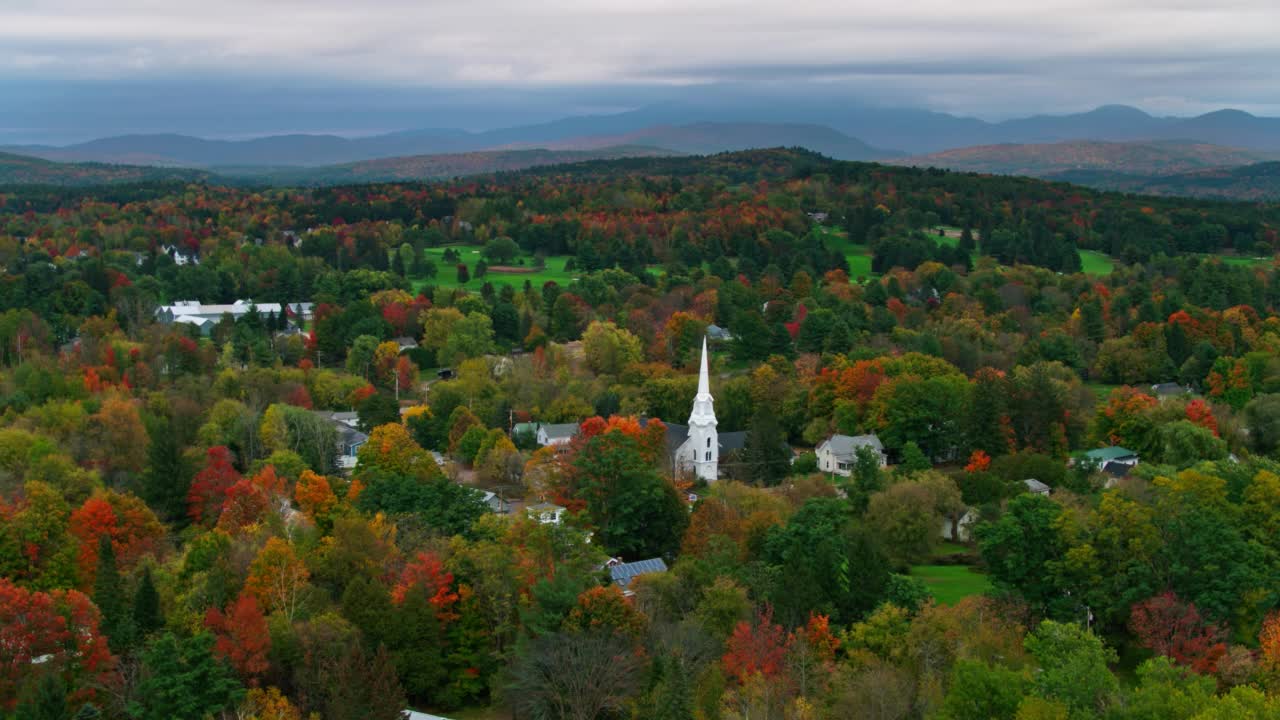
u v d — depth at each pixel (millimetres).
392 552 83250
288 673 66812
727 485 111000
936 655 66938
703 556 87438
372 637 70938
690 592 79812
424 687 70938
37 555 85812
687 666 66375
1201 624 72562
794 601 74688
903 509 98562
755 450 136000
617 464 102062
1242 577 73000
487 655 73062
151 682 58562
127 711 58688
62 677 62125
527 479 121000
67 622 66125
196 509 108375
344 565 79500
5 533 84750
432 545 85438
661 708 61219
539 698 65750
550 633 67625
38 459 115812
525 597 73625
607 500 101625
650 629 71625
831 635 71750
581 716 64375
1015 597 79188
